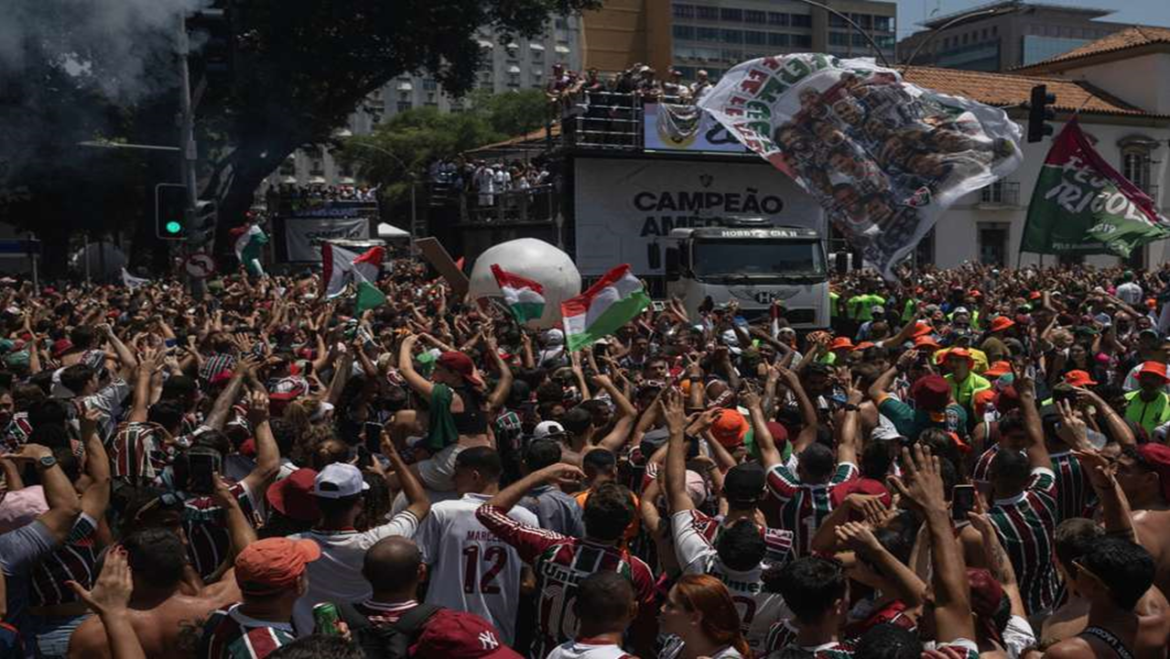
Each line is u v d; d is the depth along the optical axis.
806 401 7.56
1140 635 4.00
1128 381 10.38
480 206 30.84
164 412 7.21
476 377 6.52
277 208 42.09
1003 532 5.56
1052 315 12.21
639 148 24.95
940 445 6.20
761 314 21.06
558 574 4.84
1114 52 52.69
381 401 9.20
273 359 9.59
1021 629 4.42
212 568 5.31
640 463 6.95
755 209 26.55
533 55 121.75
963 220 48.31
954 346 9.96
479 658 3.62
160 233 18.53
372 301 12.45
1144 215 15.23
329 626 3.73
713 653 4.07
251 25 35.88
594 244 25.19
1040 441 6.16
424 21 37.81
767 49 139.62
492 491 5.48
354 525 5.02
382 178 79.62
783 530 5.45
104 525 5.79
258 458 5.53
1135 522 5.31
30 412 6.99
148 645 4.15
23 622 5.39
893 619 4.09
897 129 11.75
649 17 116.75
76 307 16.69
